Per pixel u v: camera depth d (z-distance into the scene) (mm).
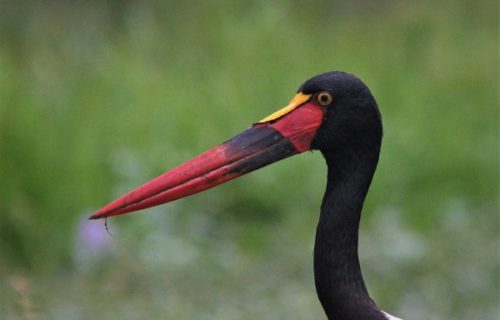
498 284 11781
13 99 12500
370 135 6977
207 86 14594
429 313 11242
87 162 12094
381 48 16453
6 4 17953
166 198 7008
